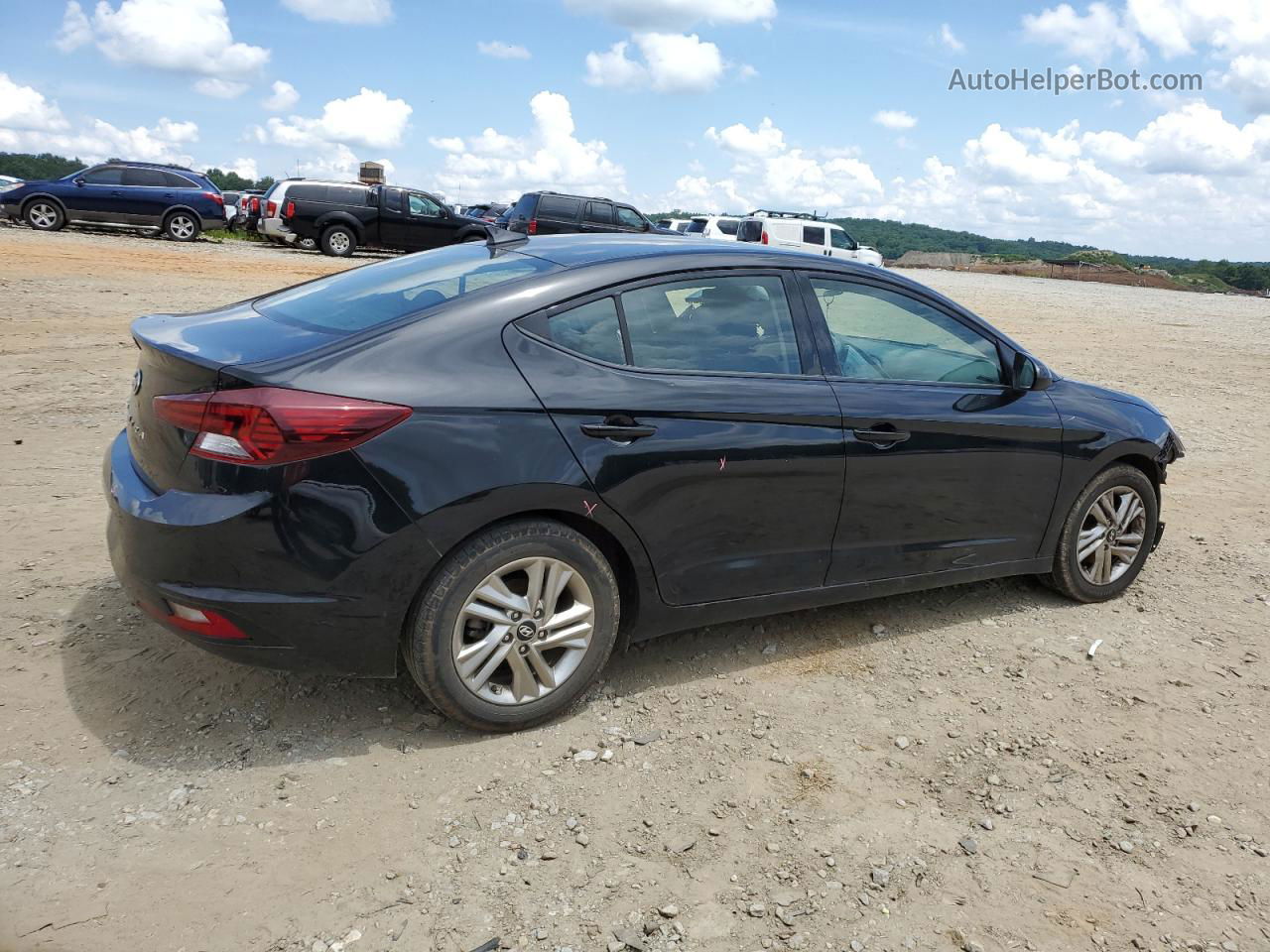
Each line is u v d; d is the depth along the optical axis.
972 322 4.21
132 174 24.19
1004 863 2.74
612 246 3.65
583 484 3.11
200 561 2.77
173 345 2.94
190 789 2.83
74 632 3.68
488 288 3.20
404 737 3.19
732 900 2.53
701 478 3.36
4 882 2.40
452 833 2.73
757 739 3.31
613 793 2.96
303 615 2.83
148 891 2.42
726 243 3.84
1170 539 5.73
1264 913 2.60
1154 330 19.59
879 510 3.83
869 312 3.92
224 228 25.38
